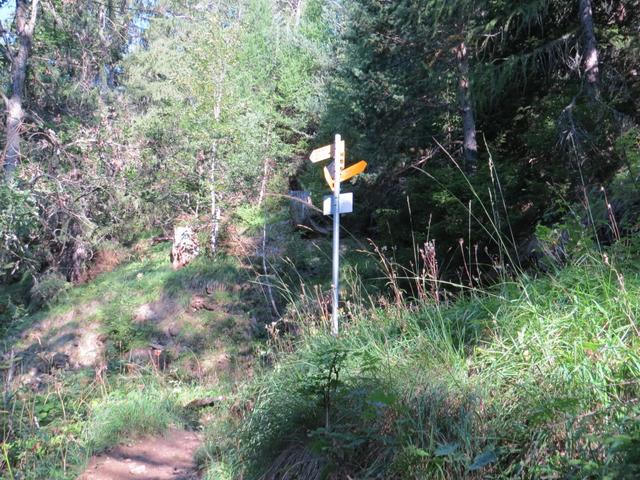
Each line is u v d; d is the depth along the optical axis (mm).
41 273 20672
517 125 12820
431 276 4848
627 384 2736
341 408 3527
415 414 3180
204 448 4777
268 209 19469
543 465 2545
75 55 19219
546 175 10477
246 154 18344
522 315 3600
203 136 18250
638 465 2139
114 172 15523
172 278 17953
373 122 15703
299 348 4949
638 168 5328
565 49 10820
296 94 25750
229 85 19562
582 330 3205
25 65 16422
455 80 13375
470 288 4328
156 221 21734
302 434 3719
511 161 11781
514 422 2830
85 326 17328
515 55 11641
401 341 4133
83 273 21109
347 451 3301
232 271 17312
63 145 14844
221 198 18656
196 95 19344
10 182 11281
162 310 17141
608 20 11391
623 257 3777
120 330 16328
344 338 4570
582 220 4688
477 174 11086
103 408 5918
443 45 12953
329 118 21312
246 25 23547
